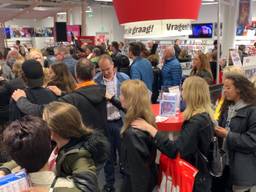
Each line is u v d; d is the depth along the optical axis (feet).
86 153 4.53
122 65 16.69
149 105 6.98
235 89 7.71
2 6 46.47
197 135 6.68
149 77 14.30
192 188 6.43
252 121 7.44
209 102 7.07
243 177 7.64
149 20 5.41
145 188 6.63
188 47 43.06
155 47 25.98
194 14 5.65
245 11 26.84
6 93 10.37
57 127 4.68
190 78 7.18
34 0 37.37
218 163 7.04
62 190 3.55
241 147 7.49
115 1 5.84
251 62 14.44
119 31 67.10
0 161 4.41
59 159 4.51
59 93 9.14
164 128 8.59
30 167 3.53
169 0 5.29
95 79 11.05
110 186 10.71
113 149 10.72
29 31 57.47
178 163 6.55
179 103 10.11
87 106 8.31
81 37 37.35
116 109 10.53
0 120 10.31
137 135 6.57
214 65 18.39
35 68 8.20
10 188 3.15
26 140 3.43
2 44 41.65
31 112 7.39
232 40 27.68
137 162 6.58
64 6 43.88
